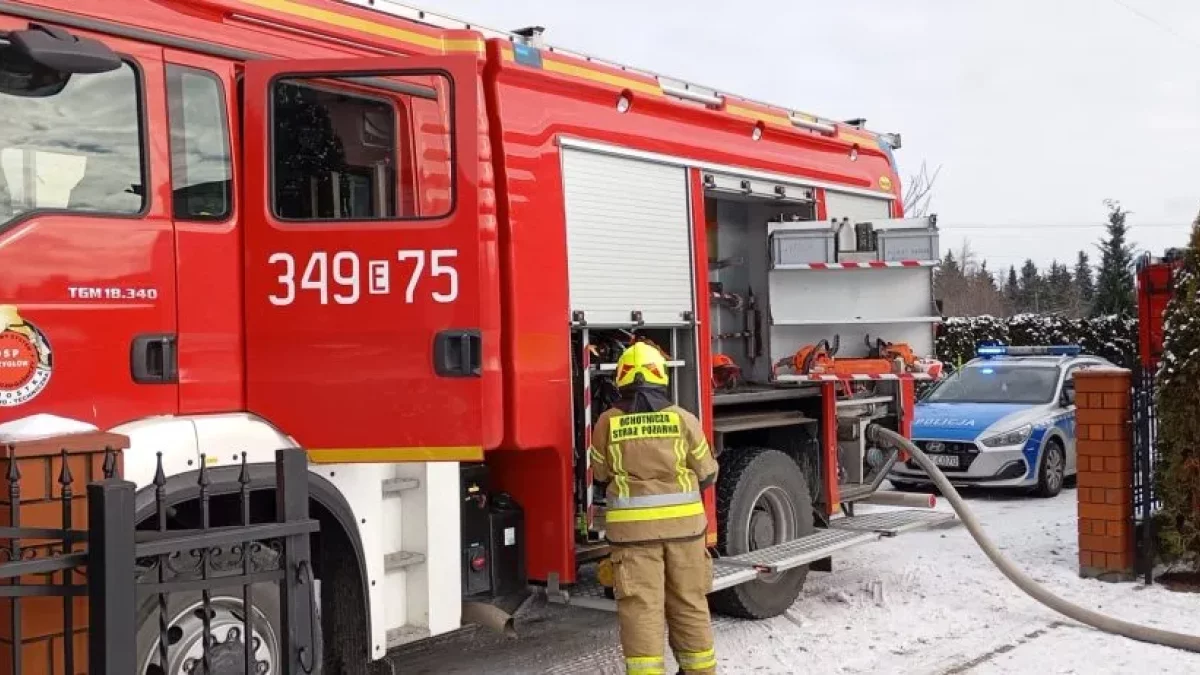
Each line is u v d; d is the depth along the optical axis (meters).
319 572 4.40
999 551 7.09
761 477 6.49
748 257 7.21
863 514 7.78
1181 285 7.26
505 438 4.72
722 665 5.73
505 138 4.80
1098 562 7.57
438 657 5.98
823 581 7.60
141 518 3.56
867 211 7.89
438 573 4.63
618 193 5.52
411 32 4.66
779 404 7.11
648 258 5.70
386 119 4.27
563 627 6.59
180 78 3.87
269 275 3.96
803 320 6.79
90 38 3.62
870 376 6.63
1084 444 7.63
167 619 3.50
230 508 4.10
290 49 4.21
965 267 56.56
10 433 3.20
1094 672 5.57
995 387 12.94
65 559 2.86
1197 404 7.14
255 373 3.97
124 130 3.72
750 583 6.44
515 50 4.94
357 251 3.91
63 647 3.12
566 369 5.02
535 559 5.09
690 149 6.04
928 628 6.44
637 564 4.86
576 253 5.21
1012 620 6.60
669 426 4.95
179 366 3.79
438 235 3.86
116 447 3.23
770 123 6.84
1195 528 7.26
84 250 3.56
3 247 3.38
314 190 4.07
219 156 3.96
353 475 4.31
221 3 3.97
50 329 3.46
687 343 6.00
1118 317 22.20
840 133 7.73
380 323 3.89
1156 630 6.13
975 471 11.47
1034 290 65.50
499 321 4.36
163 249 3.77
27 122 3.49
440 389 3.85
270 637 3.93
